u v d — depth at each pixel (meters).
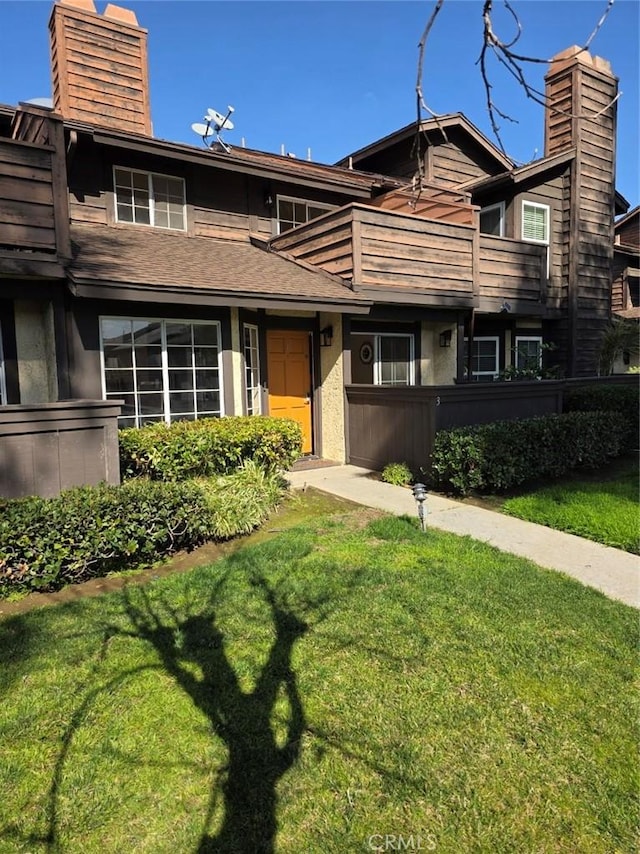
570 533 5.09
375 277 8.36
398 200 11.48
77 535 3.95
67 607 3.57
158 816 1.97
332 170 11.56
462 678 2.74
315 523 5.34
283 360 9.00
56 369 6.54
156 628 3.26
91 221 8.55
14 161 5.86
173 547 4.60
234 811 1.99
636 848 1.83
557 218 12.64
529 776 2.13
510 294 11.05
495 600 3.58
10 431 4.32
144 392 7.21
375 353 10.34
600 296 13.08
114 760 2.22
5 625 3.33
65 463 4.59
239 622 3.31
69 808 2.00
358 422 8.38
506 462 6.37
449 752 2.26
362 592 3.69
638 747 2.27
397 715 2.47
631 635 3.14
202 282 6.75
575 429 7.23
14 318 6.86
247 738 2.34
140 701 2.58
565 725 2.41
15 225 5.89
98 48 9.32
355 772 2.15
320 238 8.88
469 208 9.70
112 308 6.82
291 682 2.71
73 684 2.71
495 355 12.52
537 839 1.87
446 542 4.70
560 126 12.53
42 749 2.28
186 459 6.19
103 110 9.40
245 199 10.02
